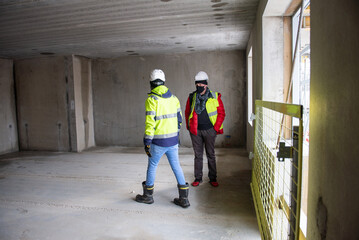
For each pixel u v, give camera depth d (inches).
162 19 134.3
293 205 47.2
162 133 102.6
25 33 155.3
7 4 110.8
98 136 258.8
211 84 233.5
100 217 102.5
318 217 36.0
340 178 28.5
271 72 105.6
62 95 235.8
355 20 24.7
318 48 35.7
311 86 39.2
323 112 33.9
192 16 131.0
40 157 215.9
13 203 118.7
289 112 47.7
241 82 228.5
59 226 96.4
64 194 128.6
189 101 127.3
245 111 228.4
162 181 141.8
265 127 93.3
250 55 195.5
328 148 32.1
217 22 142.2
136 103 249.6
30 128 247.1
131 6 115.8
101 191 131.6
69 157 212.4
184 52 232.8
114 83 253.0
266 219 73.0
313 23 37.8
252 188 118.5
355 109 24.8
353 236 25.4
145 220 98.8
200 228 91.7
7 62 241.6
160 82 103.7
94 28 147.3
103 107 256.1
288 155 49.2
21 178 157.1
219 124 124.0
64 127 237.1
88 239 87.0
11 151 244.2
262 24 105.2
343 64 27.6
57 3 110.8
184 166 171.3
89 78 253.0
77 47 198.4
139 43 189.8
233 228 91.0
